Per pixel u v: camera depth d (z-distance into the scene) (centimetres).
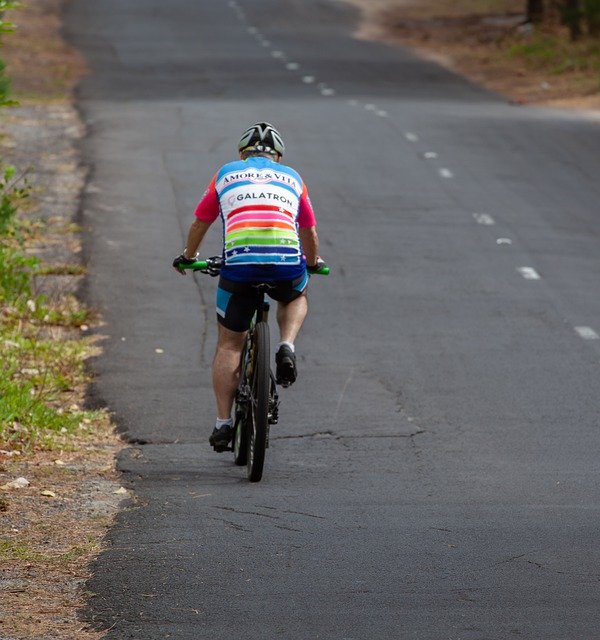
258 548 2097
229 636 1689
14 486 2511
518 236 5512
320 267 2694
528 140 7950
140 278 4719
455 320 4241
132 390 3456
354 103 9506
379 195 6247
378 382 3553
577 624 1725
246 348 2647
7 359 3612
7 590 1886
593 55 12344
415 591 1872
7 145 7206
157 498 2447
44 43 13062
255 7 18112
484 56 13125
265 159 2583
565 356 3838
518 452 2895
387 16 17862
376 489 2555
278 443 2972
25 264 4591
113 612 1791
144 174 6562
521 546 2103
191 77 11012
